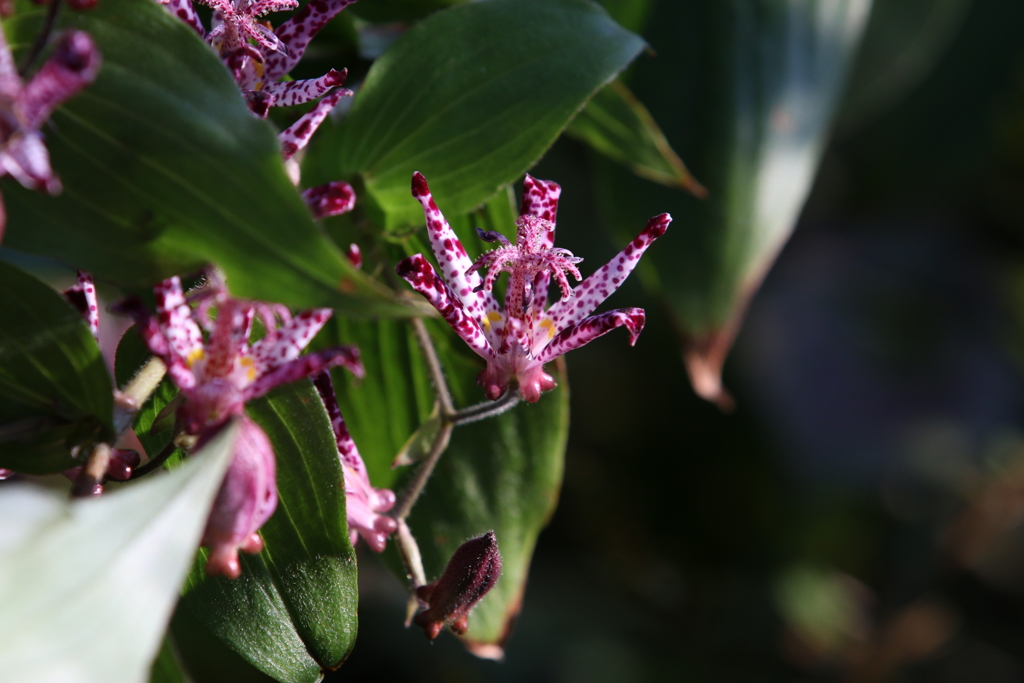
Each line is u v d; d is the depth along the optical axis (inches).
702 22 17.8
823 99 18.1
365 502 15.4
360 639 24.7
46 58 14.0
